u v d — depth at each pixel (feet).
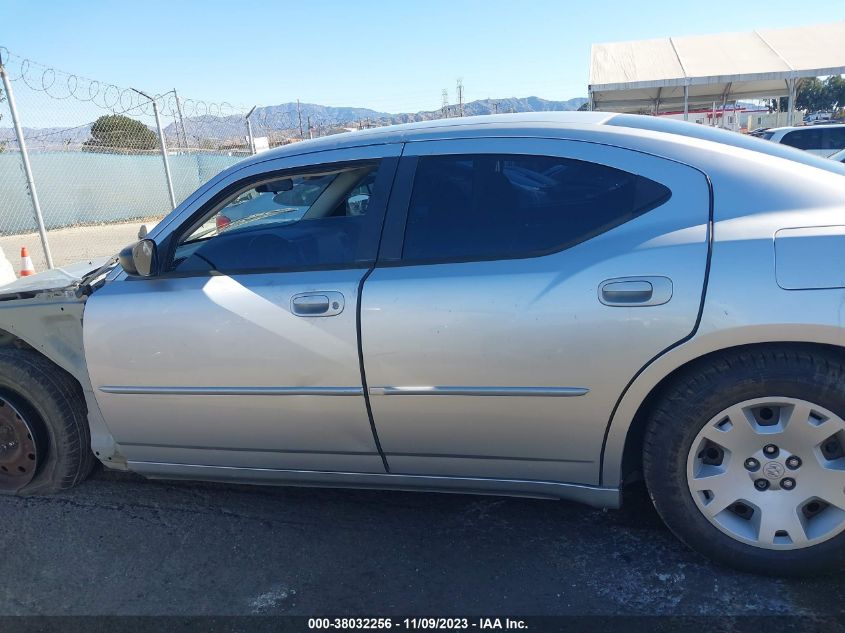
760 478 7.61
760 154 7.91
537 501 9.98
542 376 7.74
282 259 9.00
